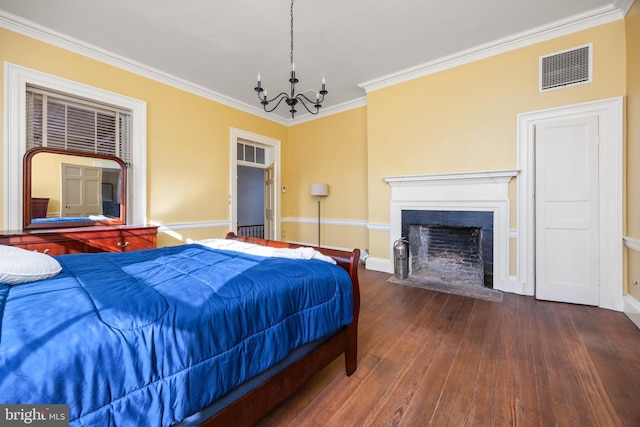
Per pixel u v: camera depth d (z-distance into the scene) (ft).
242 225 23.76
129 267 4.86
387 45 9.78
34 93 8.68
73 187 9.27
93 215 9.66
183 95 12.26
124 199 10.36
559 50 8.87
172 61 10.63
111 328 2.56
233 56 10.33
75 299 3.02
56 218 8.90
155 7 7.72
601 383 4.91
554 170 8.90
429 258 12.89
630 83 7.75
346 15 8.15
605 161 8.27
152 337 2.70
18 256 3.92
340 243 15.75
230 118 14.29
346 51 10.12
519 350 6.06
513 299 9.19
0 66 7.90
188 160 12.45
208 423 3.06
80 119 9.56
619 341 6.35
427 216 11.50
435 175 10.97
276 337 3.82
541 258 9.10
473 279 11.49
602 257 8.35
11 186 8.10
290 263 5.13
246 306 3.54
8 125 8.04
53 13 7.89
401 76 11.85
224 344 3.18
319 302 4.63
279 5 7.70
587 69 8.46
